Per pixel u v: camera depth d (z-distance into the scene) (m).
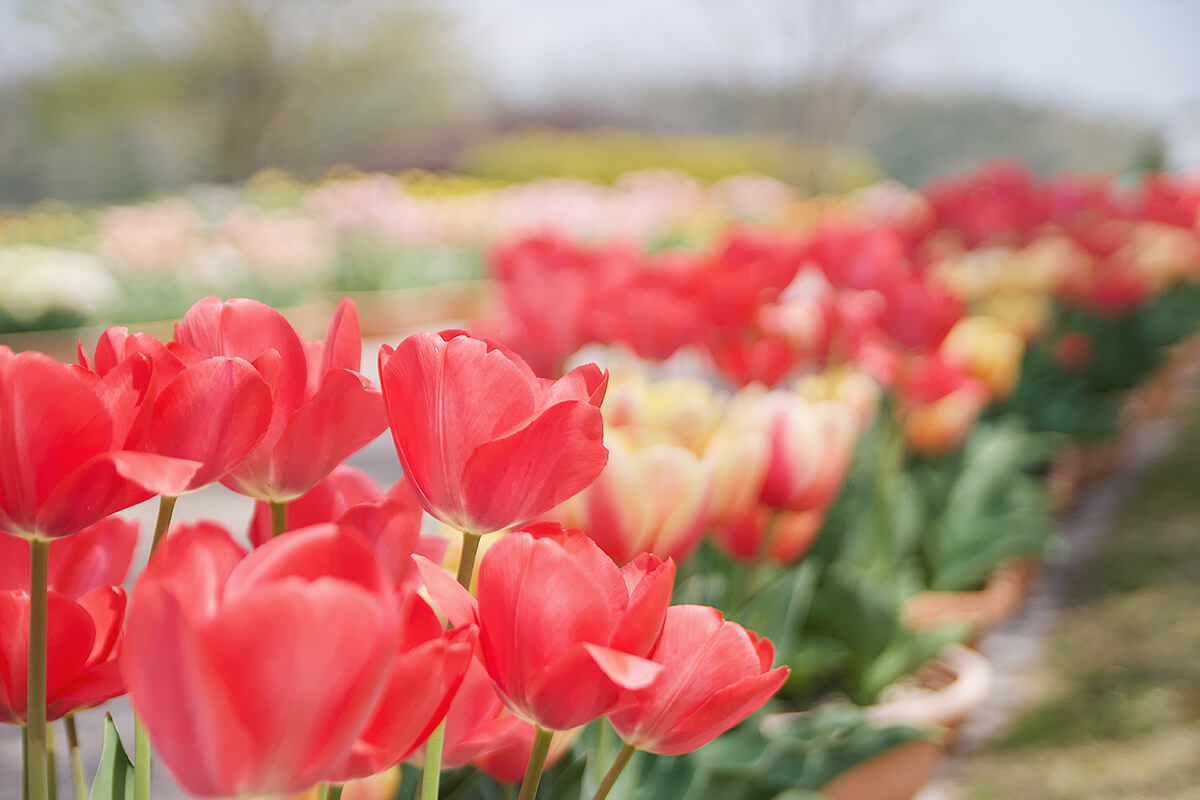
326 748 0.57
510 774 0.89
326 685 0.57
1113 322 5.97
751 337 1.88
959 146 28.91
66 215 13.78
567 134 31.72
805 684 2.49
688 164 26.14
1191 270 6.70
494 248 1.90
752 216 17.66
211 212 15.30
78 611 0.68
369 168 31.17
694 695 0.69
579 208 13.51
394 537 0.71
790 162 20.58
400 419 0.70
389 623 0.57
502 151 26.58
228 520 4.30
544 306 1.51
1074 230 5.13
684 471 0.96
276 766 0.57
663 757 1.25
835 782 1.68
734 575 1.68
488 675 0.68
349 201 12.39
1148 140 14.70
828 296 2.25
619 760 0.71
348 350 0.74
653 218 14.64
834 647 2.52
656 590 0.65
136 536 0.78
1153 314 7.13
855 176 22.70
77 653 0.68
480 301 13.12
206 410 0.67
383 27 27.02
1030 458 3.93
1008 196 4.06
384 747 0.61
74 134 28.05
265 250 10.31
